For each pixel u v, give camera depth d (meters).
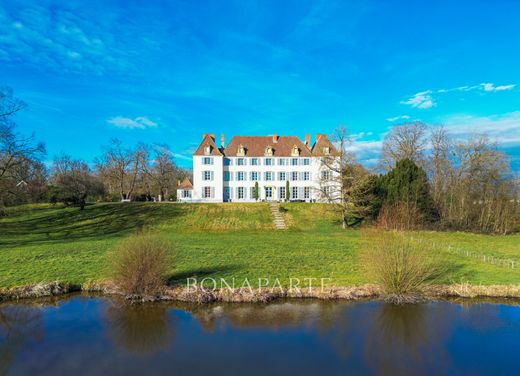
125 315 12.76
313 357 9.91
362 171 39.25
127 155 62.09
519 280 15.98
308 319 12.45
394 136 51.78
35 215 39.28
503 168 36.75
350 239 29.33
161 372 9.08
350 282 15.50
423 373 9.19
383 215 25.50
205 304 13.73
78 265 18.30
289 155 54.91
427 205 36.81
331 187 43.91
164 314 12.86
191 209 42.75
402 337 11.12
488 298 14.42
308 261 19.84
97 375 8.93
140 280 14.03
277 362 9.62
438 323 12.19
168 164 70.56
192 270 17.66
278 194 54.59
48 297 14.41
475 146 39.59
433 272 16.69
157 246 14.62
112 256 15.96
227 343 10.70
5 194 29.27
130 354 10.00
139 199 62.12
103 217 38.84
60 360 9.70
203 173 52.75
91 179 47.47
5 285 14.92
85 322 12.18
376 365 9.51
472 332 11.52
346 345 10.65
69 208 42.47
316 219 40.19
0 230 32.59
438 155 45.19
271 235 32.25
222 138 56.94
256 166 54.44
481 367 9.48
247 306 13.61
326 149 53.06
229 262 19.42
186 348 10.40
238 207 43.91
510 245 27.09
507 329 11.74
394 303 13.84
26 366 9.38
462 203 36.78
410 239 15.87
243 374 9.04
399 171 38.69
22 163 29.98
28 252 21.84
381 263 14.20
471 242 28.31
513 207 34.62
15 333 11.37
